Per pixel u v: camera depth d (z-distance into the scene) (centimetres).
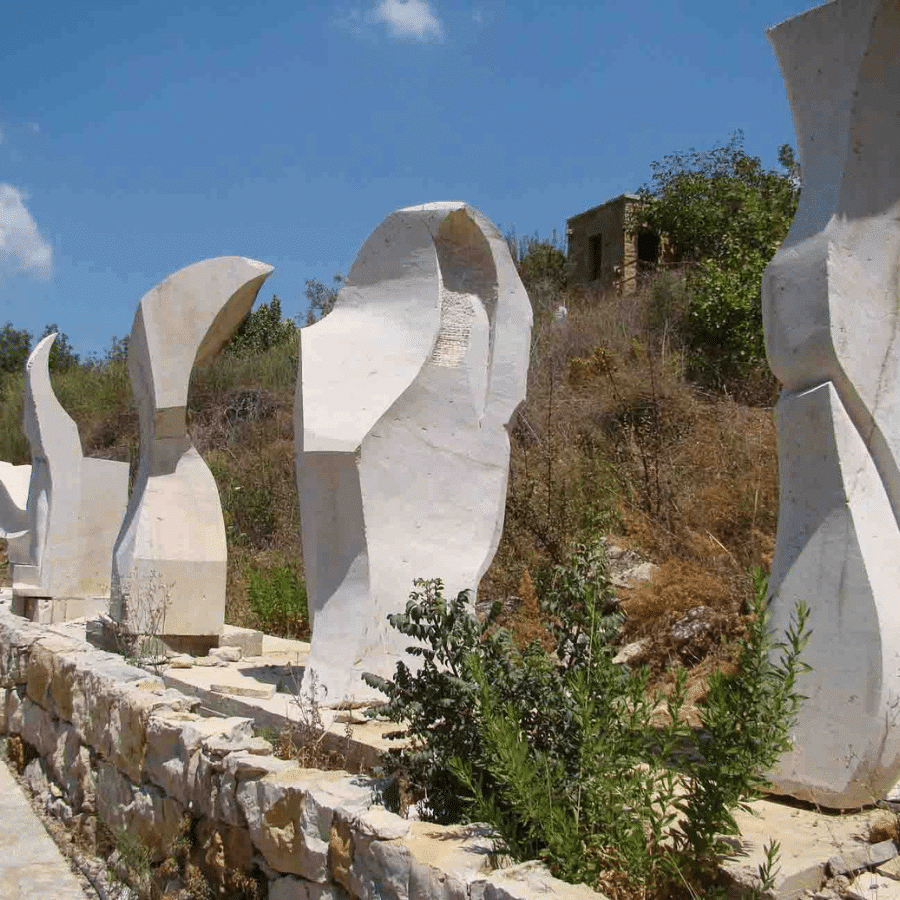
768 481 908
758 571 396
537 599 773
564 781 382
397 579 638
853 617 429
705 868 367
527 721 412
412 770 426
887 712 419
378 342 679
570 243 2262
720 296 1403
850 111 457
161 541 853
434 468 663
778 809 439
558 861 346
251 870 433
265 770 431
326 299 2375
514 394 683
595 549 434
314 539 646
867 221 459
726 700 381
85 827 614
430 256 686
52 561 1155
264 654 873
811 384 456
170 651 853
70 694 670
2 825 667
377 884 357
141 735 541
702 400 1271
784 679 382
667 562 819
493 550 664
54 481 1166
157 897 502
